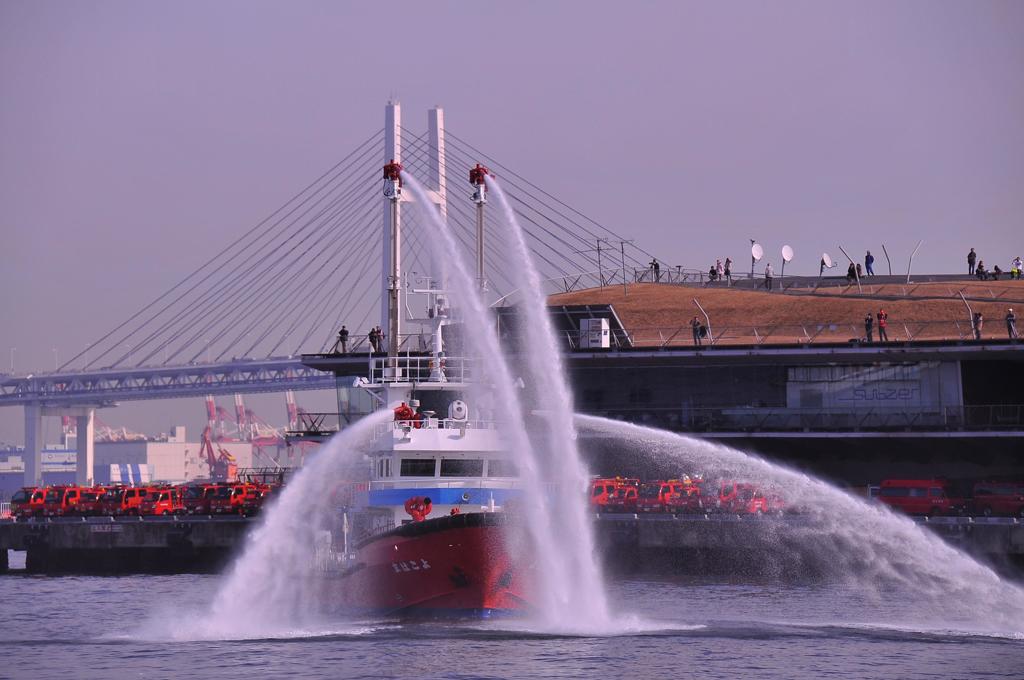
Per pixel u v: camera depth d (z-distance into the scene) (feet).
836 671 556.10
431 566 647.97
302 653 608.19
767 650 600.80
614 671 557.74
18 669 594.24
